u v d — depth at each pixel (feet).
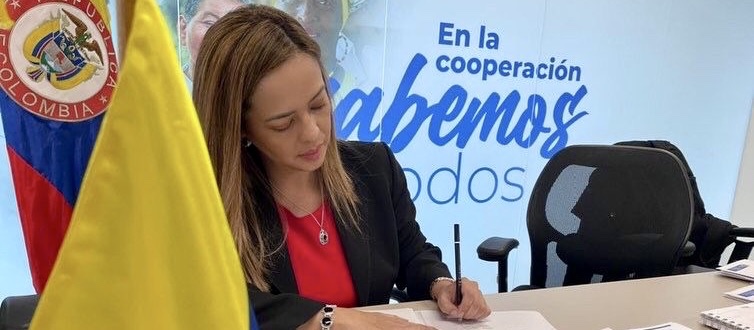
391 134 7.55
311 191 3.69
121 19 1.20
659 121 9.18
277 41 2.96
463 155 8.05
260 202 3.46
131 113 1.11
